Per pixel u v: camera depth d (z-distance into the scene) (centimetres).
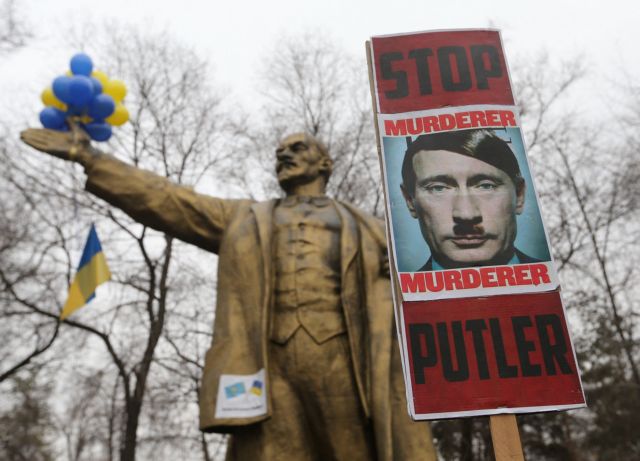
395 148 734
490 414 600
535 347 629
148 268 1869
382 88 771
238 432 736
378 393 723
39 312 1644
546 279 661
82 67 841
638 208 1916
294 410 745
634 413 1886
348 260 806
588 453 2080
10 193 1734
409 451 705
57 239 1756
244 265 797
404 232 687
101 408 2691
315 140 945
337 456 736
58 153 796
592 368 1917
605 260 1923
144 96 1933
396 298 653
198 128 1989
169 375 1927
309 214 860
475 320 641
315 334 761
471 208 698
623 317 1880
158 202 832
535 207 701
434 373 618
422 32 808
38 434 2650
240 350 748
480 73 784
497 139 740
